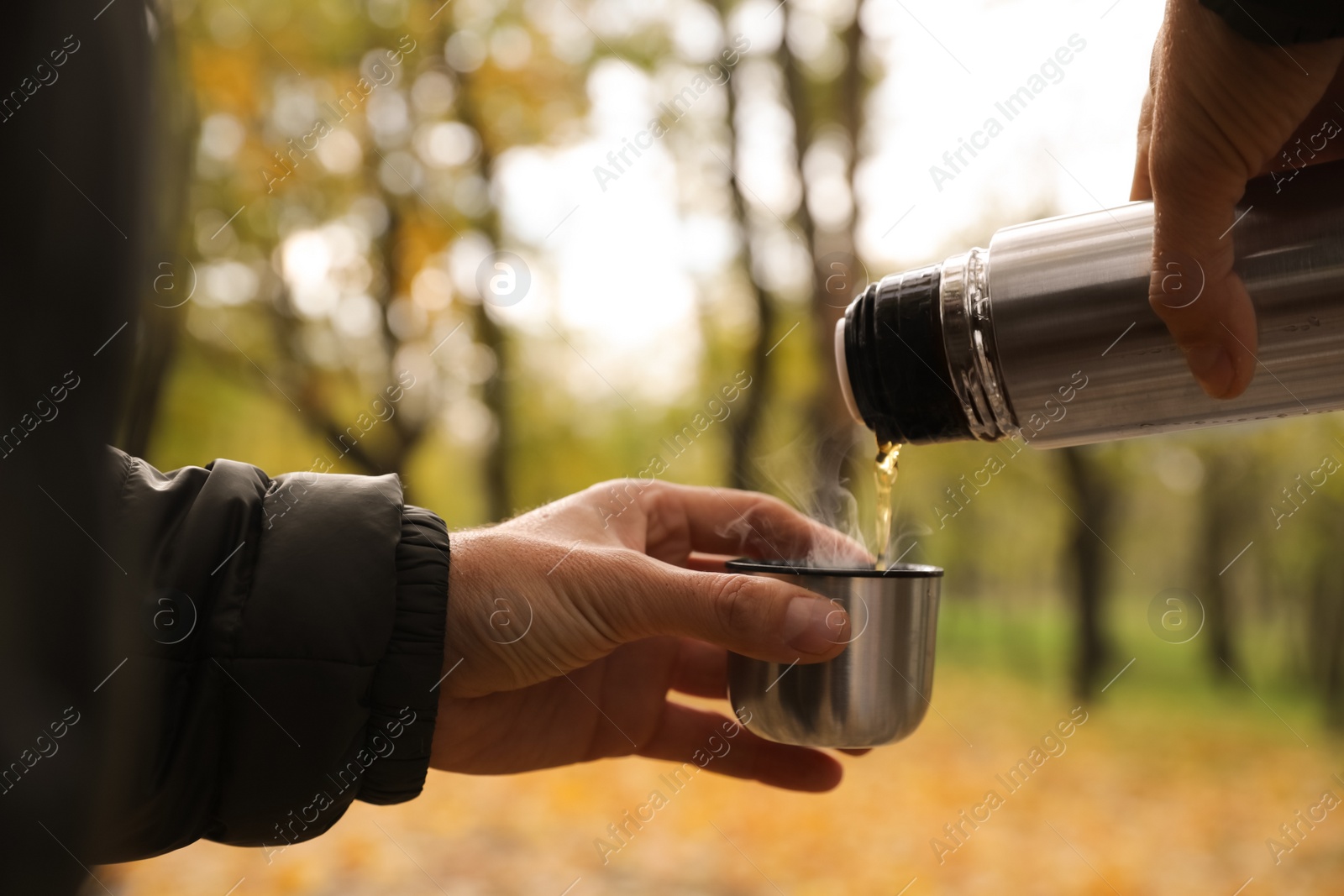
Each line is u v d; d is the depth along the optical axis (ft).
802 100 29.22
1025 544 66.90
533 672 4.48
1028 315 3.97
